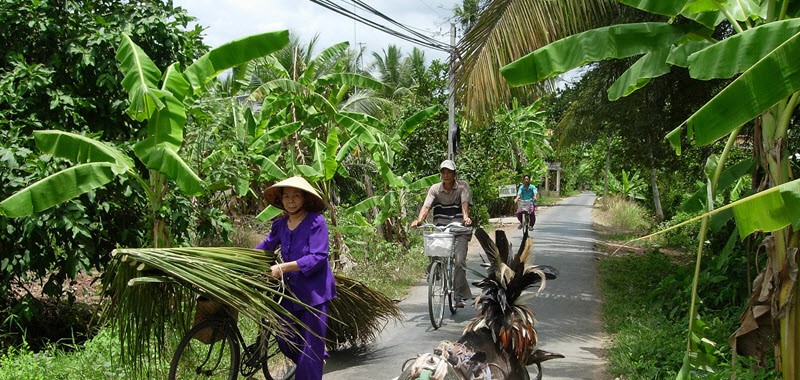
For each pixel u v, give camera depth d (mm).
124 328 4832
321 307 5105
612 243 18484
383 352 6891
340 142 11984
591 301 9617
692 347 5207
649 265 12328
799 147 9156
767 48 4094
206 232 9312
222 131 9719
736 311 7672
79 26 8156
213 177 9336
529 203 21625
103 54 8016
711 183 5191
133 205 8398
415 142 18156
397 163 17781
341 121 10227
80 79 7980
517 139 28469
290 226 5227
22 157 7023
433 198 8516
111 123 8352
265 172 9953
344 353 6848
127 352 5273
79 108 8039
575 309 9047
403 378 3457
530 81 4910
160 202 7160
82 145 6160
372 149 10836
